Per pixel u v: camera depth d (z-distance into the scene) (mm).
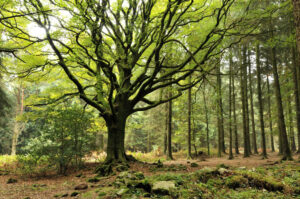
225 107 26688
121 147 9812
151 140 29812
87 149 9641
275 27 13375
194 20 9531
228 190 5340
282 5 8867
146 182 5059
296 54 13031
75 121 9109
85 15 6930
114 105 10195
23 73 9242
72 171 9141
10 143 26750
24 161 8688
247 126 18781
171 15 8523
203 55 10625
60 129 8789
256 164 9883
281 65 18531
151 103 11227
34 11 6727
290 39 9359
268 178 5914
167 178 5816
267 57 18266
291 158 10578
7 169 10273
